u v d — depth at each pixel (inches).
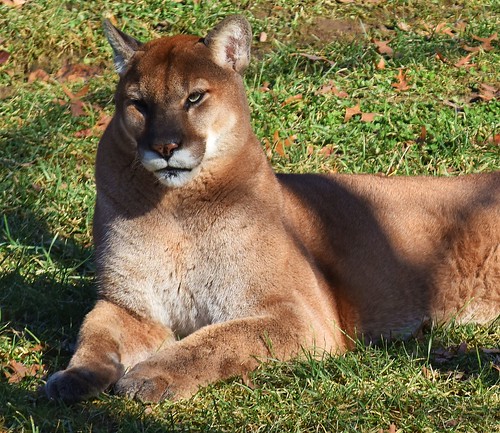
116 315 373.1
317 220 406.6
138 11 663.8
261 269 365.7
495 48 640.4
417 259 415.2
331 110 574.2
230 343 349.4
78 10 665.0
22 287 420.8
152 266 371.2
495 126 565.0
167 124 354.0
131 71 368.5
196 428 317.1
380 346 398.0
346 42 640.4
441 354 376.5
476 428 319.9
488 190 432.8
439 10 681.0
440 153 547.8
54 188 522.6
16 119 576.7
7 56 628.1
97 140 560.1
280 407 328.2
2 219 498.3
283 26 656.4
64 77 618.2
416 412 326.6
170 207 366.6
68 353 376.5
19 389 337.4
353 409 329.1
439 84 601.3
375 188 427.2
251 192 370.6
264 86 600.7
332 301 393.4
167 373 339.0
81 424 316.8
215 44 369.7
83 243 486.0
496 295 424.2
